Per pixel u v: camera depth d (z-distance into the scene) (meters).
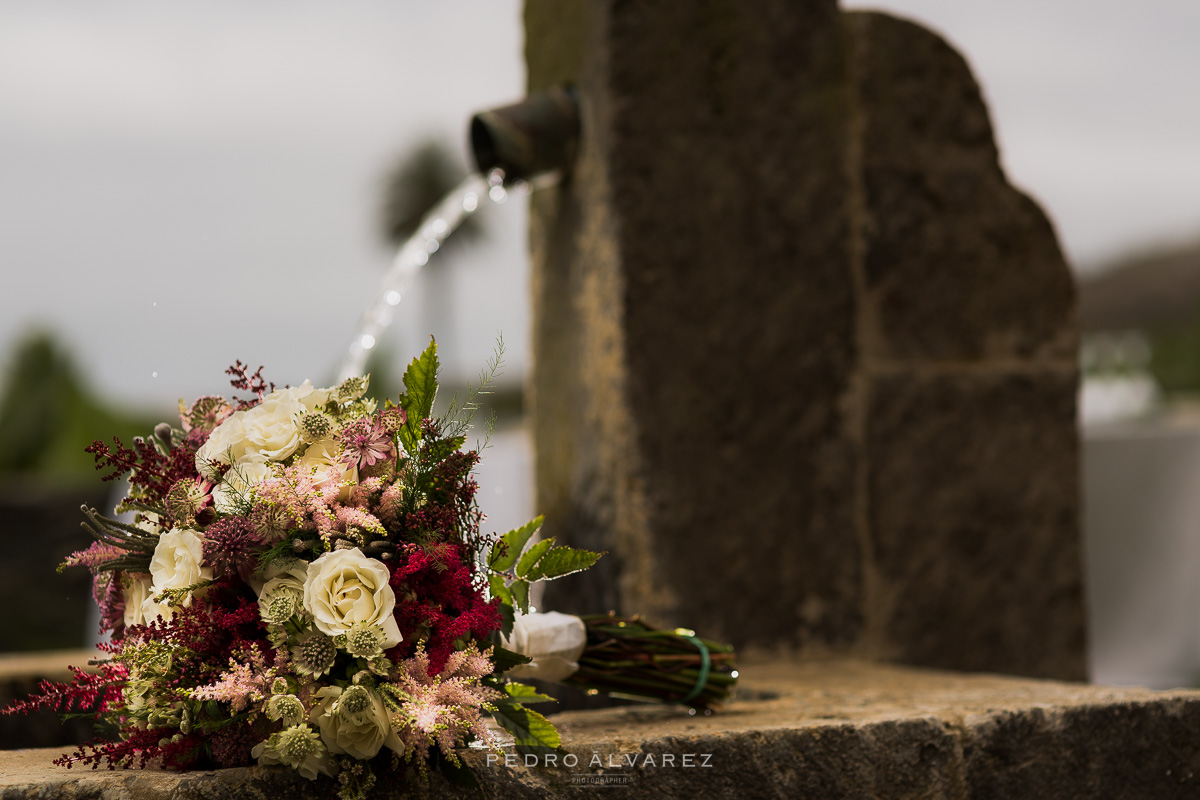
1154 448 3.90
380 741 1.38
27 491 5.53
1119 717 1.95
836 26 3.11
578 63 3.01
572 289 3.06
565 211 3.08
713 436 2.88
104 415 8.03
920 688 2.32
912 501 3.05
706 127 2.93
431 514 1.49
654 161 2.87
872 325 3.06
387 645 1.36
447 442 1.52
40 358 7.97
